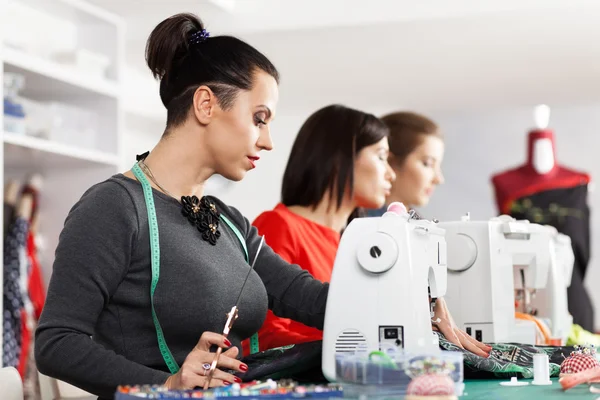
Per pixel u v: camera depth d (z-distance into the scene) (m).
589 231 6.27
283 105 7.29
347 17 4.97
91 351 1.56
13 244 4.37
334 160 2.66
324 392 1.45
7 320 4.24
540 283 2.73
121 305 1.70
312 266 2.53
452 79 6.46
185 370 1.55
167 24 1.81
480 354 2.06
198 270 1.74
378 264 1.77
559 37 5.30
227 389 1.47
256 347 2.00
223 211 1.99
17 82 4.11
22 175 4.79
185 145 1.78
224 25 5.10
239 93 1.76
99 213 1.65
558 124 7.72
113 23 4.86
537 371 1.84
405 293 1.77
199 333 1.75
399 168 3.55
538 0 4.72
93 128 4.70
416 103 7.38
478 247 2.49
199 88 1.75
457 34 5.21
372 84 6.62
